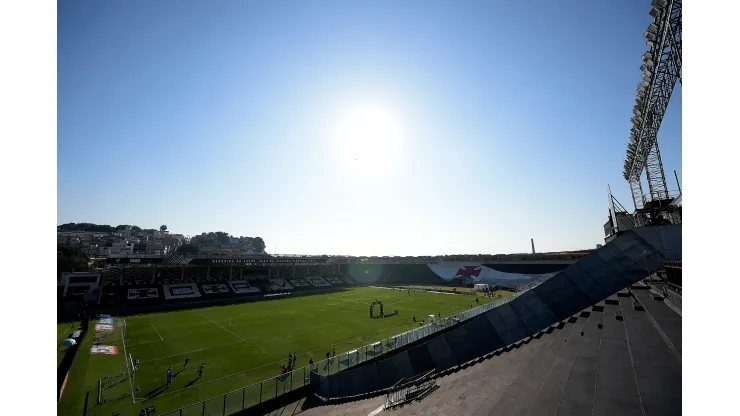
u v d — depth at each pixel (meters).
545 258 89.69
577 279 22.00
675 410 7.64
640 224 31.69
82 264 89.00
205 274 85.19
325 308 60.03
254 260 90.31
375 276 116.81
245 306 63.00
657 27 19.81
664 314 14.88
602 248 23.16
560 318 20.11
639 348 11.66
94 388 25.17
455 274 102.75
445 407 11.70
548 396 9.69
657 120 29.06
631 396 8.61
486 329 21.98
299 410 21.52
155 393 24.50
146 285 73.19
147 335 40.97
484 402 10.93
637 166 40.75
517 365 13.67
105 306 61.38
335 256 123.56
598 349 12.36
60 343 36.28
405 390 17.69
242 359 31.94
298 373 25.38
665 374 9.41
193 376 27.73
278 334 41.09
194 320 50.06
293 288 89.06
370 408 16.64
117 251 169.50
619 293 19.52
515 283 89.06
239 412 21.22
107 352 33.97
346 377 23.39
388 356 29.00
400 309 57.66
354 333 41.41
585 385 9.76
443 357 21.77
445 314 52.31
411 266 113.62
